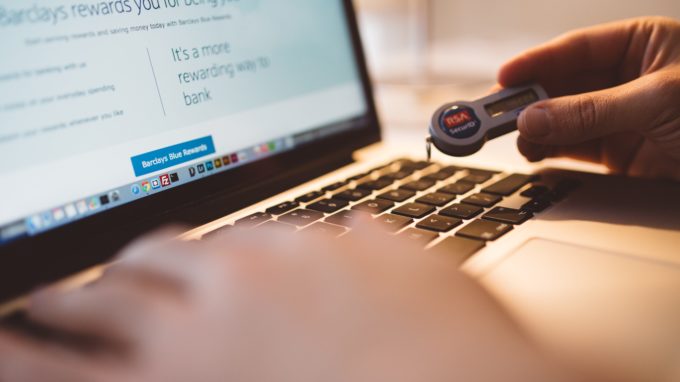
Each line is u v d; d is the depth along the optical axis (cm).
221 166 47
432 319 22
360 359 20
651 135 48
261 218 43
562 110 46
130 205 41
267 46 52
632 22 58
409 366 20
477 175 52
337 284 23
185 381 20
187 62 45
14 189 35
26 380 23
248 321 22
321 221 42
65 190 37
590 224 41
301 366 20
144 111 42
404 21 116
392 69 111
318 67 57
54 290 30
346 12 61
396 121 90
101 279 31
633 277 32
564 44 59
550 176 51
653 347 26
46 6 37
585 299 30
